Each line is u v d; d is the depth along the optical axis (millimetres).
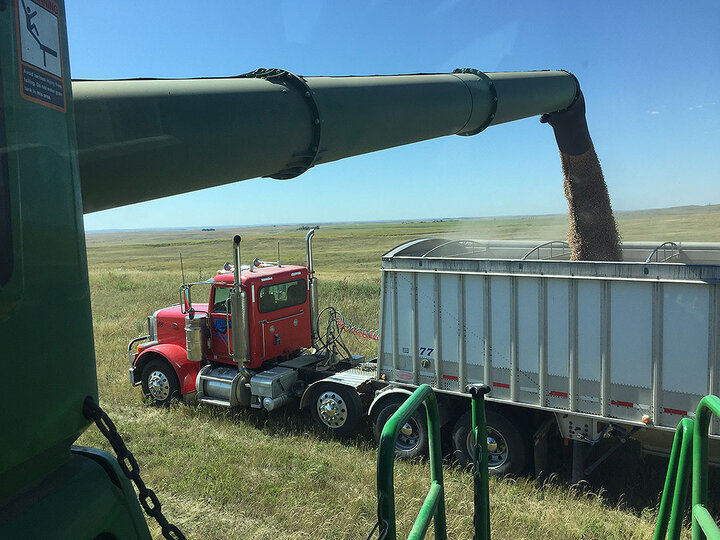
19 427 1222
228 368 9484
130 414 9383
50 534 1279
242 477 6926
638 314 5941
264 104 2525
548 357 6527
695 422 2758
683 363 5719
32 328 1265
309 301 10109
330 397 8367
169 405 9750
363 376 8586
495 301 6852
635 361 5984
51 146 1368
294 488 6625
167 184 2148
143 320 17656
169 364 9734
